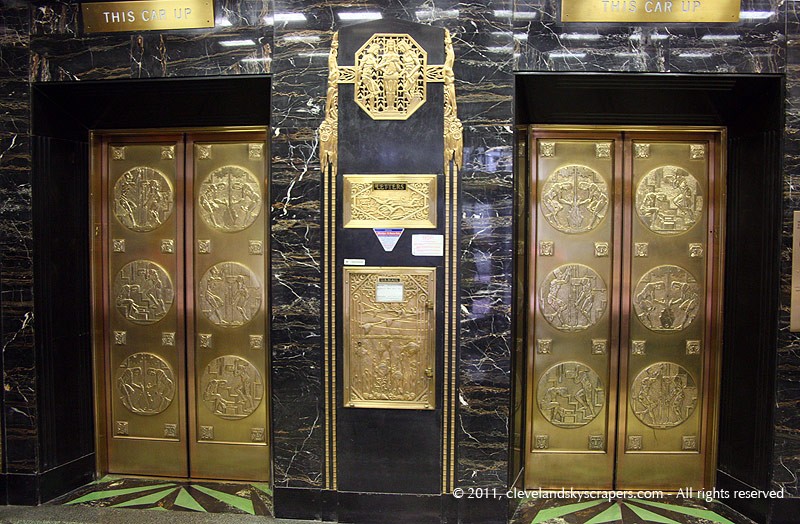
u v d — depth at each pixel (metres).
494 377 3.21
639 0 3.14
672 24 3.17
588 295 3.72
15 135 3.42
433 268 3.21
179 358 3.90
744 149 3.44
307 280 3.27
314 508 3.32
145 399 3.93
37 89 3.44
